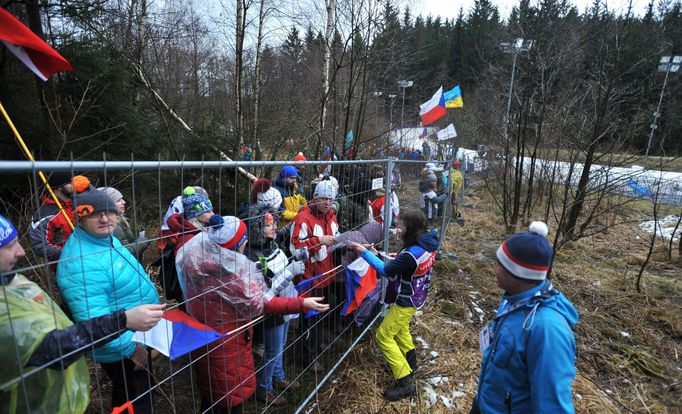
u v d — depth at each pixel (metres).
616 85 6.11
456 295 4.77
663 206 10.91
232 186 6.73
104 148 5.61
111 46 5.89
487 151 10.42
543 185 9.30
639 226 9.20
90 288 1.61
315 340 3.15
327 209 3.02
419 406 2.86
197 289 1.85
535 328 1.51
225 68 11.26
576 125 6.62
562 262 6.32
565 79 8.15
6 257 1.17
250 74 9.78
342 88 8.35
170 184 6.29
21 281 1.25
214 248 1.87
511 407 1.58
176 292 2.20
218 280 1.87
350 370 3.19
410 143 16.39
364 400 2.88
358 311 3.46
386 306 3.94
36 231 2.30
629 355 3.75
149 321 1.40
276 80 10.27
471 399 2.98
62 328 1.27
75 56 5.37
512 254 1.61
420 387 3.07
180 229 2.18
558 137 7.47
